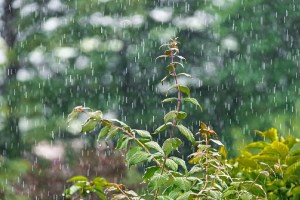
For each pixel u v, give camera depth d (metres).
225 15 21.31
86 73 21.17
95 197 11.02
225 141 20.67
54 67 21.53
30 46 21.58
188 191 3.18
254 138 20.55
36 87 21.02
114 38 21.67
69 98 21.06
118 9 21.95
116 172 14.04
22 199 11.95
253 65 20.81
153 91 21.23
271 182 3.99
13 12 22.61
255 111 20.61
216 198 3.20
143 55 21.33
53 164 14.11
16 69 21.53
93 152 14.22
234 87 20.83
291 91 20.75
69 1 22.19
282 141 4.14
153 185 3.09
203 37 21.64
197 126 20.81
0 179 11.26
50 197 13.73
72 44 21.58
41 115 20.59
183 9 21.83
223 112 20.83
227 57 21.20
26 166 11.88
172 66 3.35
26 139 19.98
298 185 3.92
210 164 3.38
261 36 21.17
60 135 20.34
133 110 21.17
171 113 3.23
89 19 21.94
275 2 21.47
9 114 20.28
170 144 3.17
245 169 4.11
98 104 21.08
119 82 21.31
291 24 21.33
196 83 21.17
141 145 3.21
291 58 21.11
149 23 21.78
